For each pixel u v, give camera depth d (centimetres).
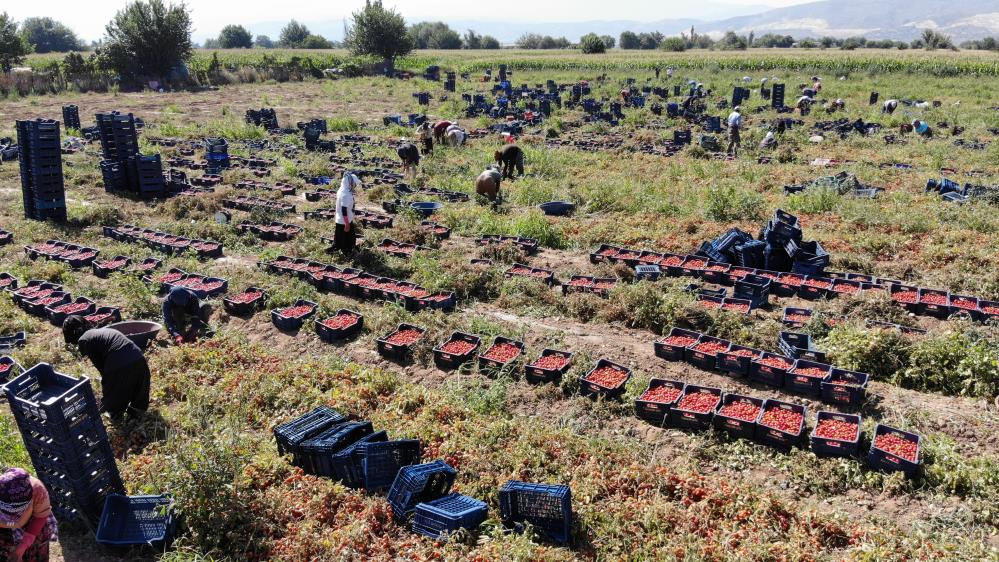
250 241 1802
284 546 705
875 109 4331
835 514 755
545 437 892
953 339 1070
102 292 1434
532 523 740
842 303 1294
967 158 2778
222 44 15225
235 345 1180
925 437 880
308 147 3153
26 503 594
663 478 802
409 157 2514
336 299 1411
